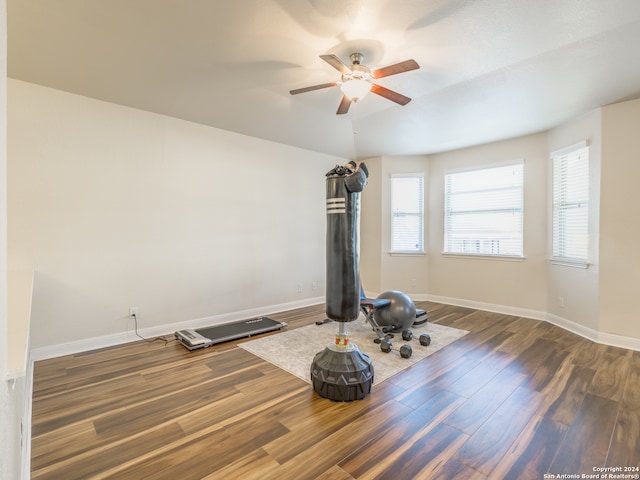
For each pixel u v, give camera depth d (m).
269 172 4.49
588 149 3.50
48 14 2.02
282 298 4.68
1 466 0.72
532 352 3.08
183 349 3.13
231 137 4.08
